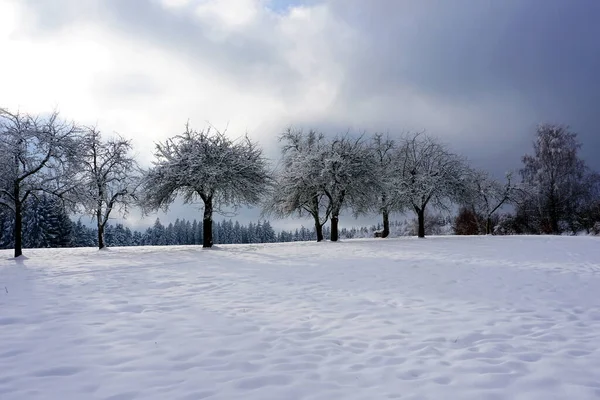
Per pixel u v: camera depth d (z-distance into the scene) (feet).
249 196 78.69
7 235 155.02
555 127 122.21
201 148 77.66
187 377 13.46
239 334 18.57
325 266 43.83
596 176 119.65
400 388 12.85
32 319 20.71
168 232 279.90
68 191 67.21
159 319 21.11
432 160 101.81
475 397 12.28
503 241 75.87
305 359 15.39
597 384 13.29
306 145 100.58
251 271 40.37
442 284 32.60
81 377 13.33
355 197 91.61
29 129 61.41
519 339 18.17
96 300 25.85
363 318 21.86
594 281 33.71
